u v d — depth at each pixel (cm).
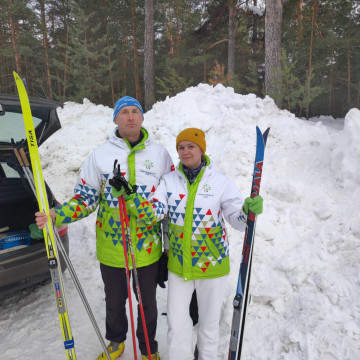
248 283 184
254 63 1150
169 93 1074
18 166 249
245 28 1638
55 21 1914
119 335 226
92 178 200
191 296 204
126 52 1681
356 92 1423
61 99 1321
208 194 191
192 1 1689
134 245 200
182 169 198
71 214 196
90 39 1426
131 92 1753
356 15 1362
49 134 328
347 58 1414
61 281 189
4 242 279
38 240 286
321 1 1253
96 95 1451
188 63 1584
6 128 334
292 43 1270
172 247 199
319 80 1323
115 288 210
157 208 190
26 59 1750
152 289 212
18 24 1650
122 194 186
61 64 1348
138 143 204
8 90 1772
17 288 252
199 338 203
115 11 1591
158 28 1688
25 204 330
